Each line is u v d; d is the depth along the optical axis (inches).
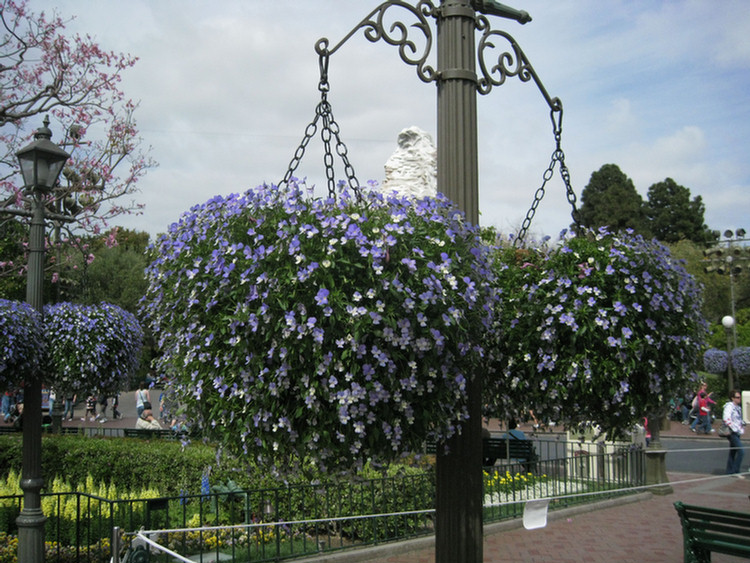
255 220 109.5
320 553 234.5
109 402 994.7
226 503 264.2
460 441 113.0
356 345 94.9
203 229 114.0
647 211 1804.9
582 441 137.9
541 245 136.4
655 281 127.8
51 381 348.5
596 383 122.1
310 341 96.9
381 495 263.6
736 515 188.7
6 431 506.0
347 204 108.0
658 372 130.3
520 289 129.3
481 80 125.0
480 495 113.9
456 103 120.0
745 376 956.6
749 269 925.8
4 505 254.2
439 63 122.7
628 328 120.4
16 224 530.3
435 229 107.4
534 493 326.3
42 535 210.1
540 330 124.5
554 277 126.0
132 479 309.9
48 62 461.1
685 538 201.9
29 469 211.2
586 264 126.3
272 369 101.0
